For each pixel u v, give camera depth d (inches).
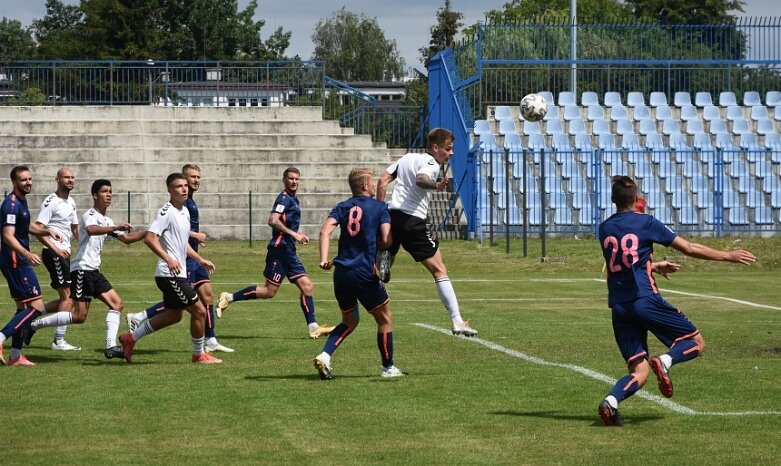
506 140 1572.3
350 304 482.3
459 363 535.8
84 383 475.2
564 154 1573.6
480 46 1614.2
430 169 538.0
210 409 415.2
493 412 410.9
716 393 450.6
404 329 676.1
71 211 588.4
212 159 1637.6
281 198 660.1
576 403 428.8
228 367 525.0
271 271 664.4
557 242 1406.3
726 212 1572.3
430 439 365.7
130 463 331.3
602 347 594.2
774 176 1599.4
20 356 534.6
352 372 507.5
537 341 620.4
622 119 1658.5
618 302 394.6
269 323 722.8
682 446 356.2
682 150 1489.9
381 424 389.1
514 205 1534.2
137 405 423.2
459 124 1583.4
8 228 548.1
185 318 744.3
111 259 1274.6
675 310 392.8
